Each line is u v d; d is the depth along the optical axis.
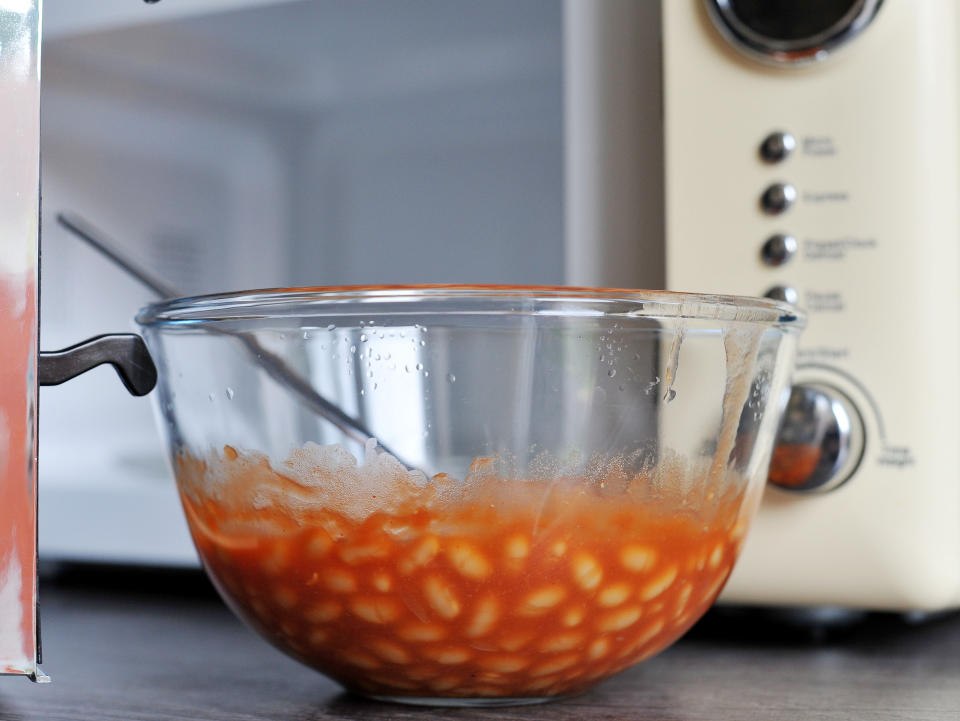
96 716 0.47
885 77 0.54
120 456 0.67
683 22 0.56
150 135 0.69
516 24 0.62
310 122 0.67
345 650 0.46
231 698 0.49
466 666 0.46
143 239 0.69
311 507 0.45
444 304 0.45
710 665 0.53
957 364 0.54
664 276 0.57
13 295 0.44
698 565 0.47
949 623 0.60
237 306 0.46
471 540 0.44
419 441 0.45
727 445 0.47
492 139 0.63
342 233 0.66
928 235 0.54
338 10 0.66
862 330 0.54
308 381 0.46
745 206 0.55
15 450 0.44
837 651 0.55
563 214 0.61
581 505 0.45
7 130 0.44
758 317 0.47
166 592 0.68
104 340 0.47
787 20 0.54
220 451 0.47
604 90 0.59
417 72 0.64
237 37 0.68
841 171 0.54
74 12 0.70
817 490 0.54
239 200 0.68
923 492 0.53
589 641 0.46
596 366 0.45
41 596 0.67
